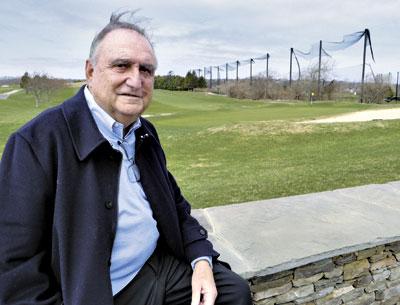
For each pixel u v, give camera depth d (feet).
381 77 111.86
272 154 33.40
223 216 9.00
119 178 4.81
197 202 16.60
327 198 10.52
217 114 75.77
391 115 53.83
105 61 4.88
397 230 8.25
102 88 4.93
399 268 8.46
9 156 4.36
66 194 4.38
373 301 8.25
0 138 54.34
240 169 27.55
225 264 6.01
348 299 7.88
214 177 24.91
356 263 7.84
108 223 4.58
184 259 5.73
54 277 4.59
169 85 215.10
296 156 31.50
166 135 45.85
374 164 23.62
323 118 52.85
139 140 5.28
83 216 4.42
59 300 4.44
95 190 4.52
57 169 4.42
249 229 8.23
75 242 4.37
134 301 4.95
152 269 5.22
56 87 170.60
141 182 5.19
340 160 27.35
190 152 36.73
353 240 7.71
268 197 16.75
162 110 107.76
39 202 4.30
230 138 41.04
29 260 4.31
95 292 4.30
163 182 5.47
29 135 4.41
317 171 22.77
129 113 4.98
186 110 104.06
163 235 5.43
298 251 7.19
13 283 4.20
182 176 26.35
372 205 9.90
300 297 7.27
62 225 4.33
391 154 27.84
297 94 124.98
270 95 144.15
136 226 4.92
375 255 8.05
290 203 10.03
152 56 5.15
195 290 5.17
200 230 5.95
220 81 185.68
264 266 6.62
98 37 4.98
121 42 4.88
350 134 39.27
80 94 5.09
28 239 4.26
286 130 42.37
